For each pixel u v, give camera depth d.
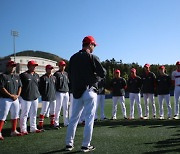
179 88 9.12
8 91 5.92
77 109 4.49
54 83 7.30
